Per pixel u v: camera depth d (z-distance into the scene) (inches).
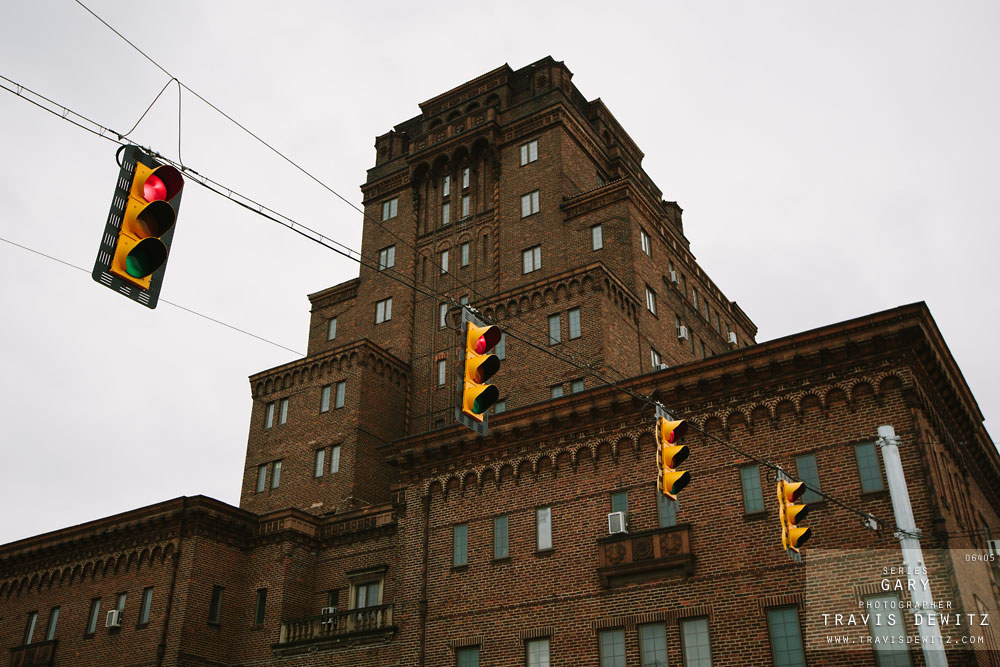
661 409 685.9
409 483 1450.5
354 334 2187.5
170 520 1660.9
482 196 2129.7
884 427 765.9
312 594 1652.3
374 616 1455.5
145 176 441.1
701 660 1104.8
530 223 2020.2
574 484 1291.8
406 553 1407.5
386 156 2402.8
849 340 1125.1
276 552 1651.1
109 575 1724.9
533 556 1282.0
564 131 2096.5
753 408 1186.0
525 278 1959.9
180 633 1537.9
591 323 1734.7
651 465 1239.5
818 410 1139.9
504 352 1829.5
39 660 1723.7
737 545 1131.9
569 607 1221.1
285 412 2014.0
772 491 1131.9
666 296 2038.6
